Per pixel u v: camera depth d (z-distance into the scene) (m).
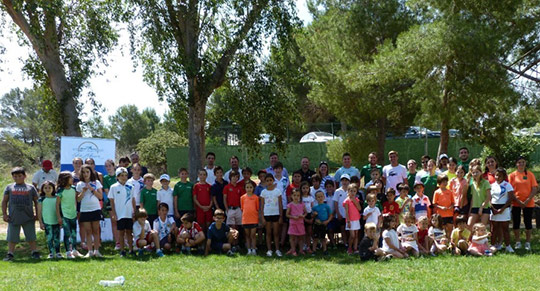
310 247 9.88
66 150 12.57
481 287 6.54
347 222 9.52
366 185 10.67
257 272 7.77
